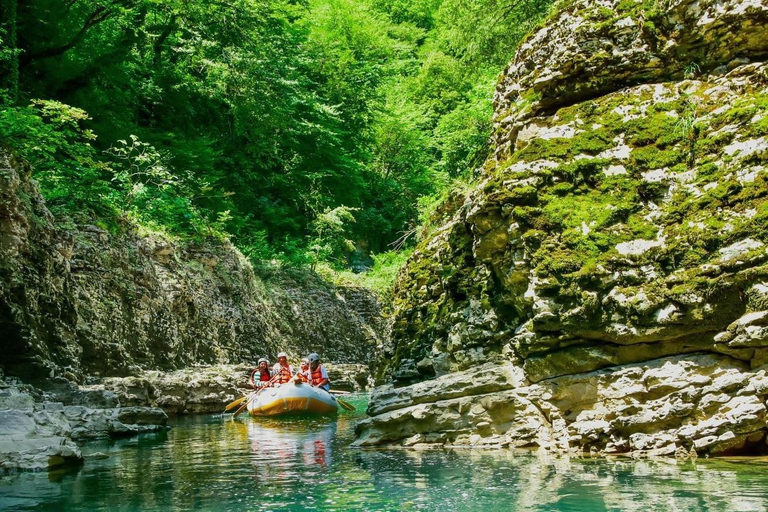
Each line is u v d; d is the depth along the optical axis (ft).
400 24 169.48
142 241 54.60
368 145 139.33
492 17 66.13
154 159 70.90
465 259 27.17
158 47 88.84
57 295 37.93
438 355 27.84
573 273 20.75
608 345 20.68
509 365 23.18
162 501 15.79
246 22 89.97
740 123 20.70
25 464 20.34
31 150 49.52
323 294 93.09
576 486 15.71
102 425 30.07
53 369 32.53
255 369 52.54
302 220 113.91
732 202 19.70
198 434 31.42
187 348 56.54
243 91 93.30
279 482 17.83
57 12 69.05
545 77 24.77
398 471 18.70
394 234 137.80
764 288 17.90
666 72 23.44
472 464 19.16
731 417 18.08
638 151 21.98
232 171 101.86
